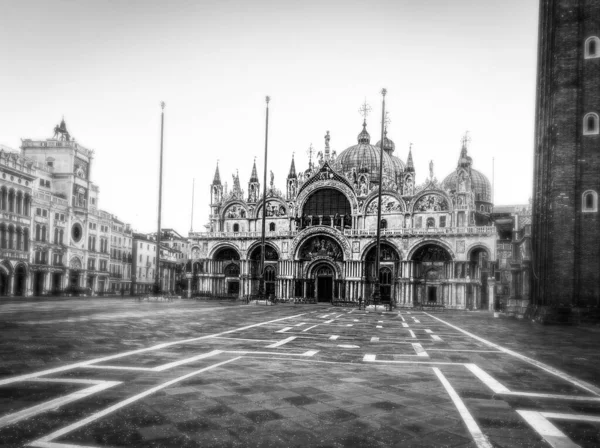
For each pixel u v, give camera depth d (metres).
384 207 108.06
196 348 23.47
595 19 51.28
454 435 11.10
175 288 176.25
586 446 10.70
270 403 13.30
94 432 10.65
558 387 16.66
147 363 18.83
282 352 22.94
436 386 16.06
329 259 109.31
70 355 20.38
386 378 17.14
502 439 10.95
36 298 93.19
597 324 47.59
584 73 51.19
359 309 78.06
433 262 102.56
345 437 10.78
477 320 55.84
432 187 104.19
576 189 50.25
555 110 51.72
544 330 41.62
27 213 106.06
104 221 136.62
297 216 114.62
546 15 56.94
